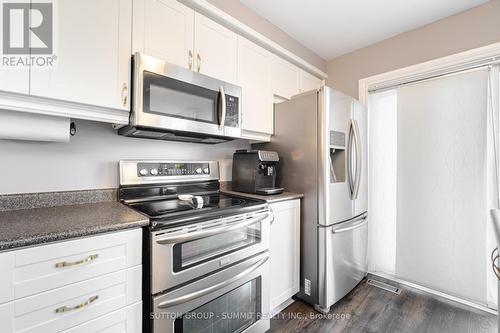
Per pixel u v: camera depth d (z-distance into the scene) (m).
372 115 2.47
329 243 1.82
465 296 1.91
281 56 2.23
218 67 1.67
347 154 2.03
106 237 0.93
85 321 0.88
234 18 1.75
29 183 1.23
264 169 1.95
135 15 1.26
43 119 1.10
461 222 1.92
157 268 1.04
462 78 1.93
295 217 1.90
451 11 1.94
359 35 2.34
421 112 2.13
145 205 1.38
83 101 1.08
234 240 1.41
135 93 1.23
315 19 2.11
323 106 1.84
